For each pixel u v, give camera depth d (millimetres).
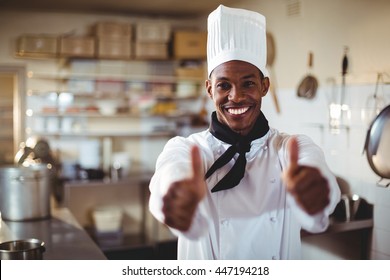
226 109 1360
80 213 5605
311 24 3727
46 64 5324
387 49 2982
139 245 5293
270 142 1501
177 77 5406
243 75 1327
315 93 3672
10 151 5719
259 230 1432
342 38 3391
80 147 5410
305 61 3797
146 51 5223
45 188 3195
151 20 5664
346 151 3361
